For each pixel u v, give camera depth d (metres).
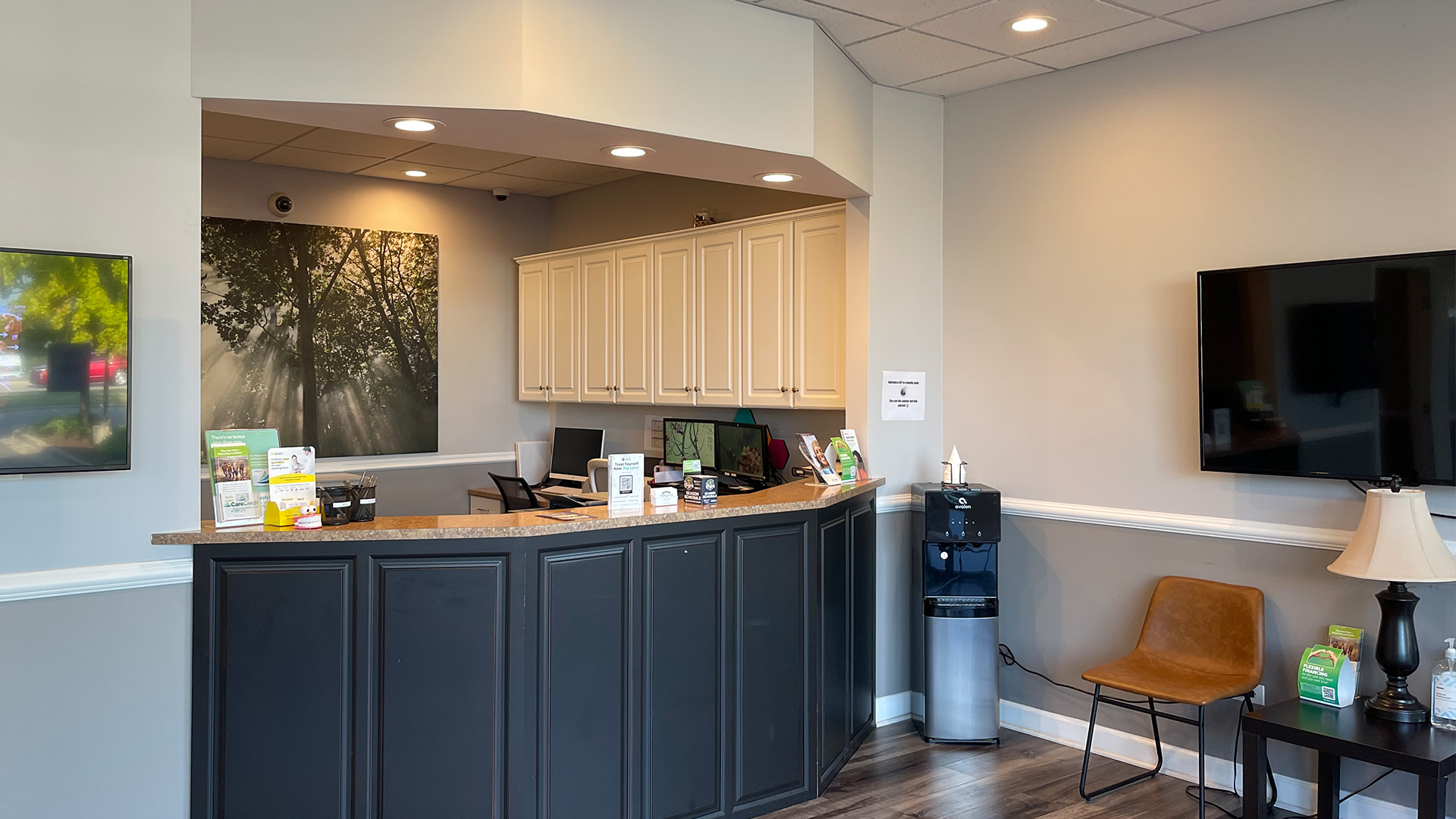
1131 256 3.94
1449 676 2.98
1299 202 3.46
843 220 4.45
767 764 3.48
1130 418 3.96
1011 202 4.35
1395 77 3.23
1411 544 2.93
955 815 3.46
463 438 6.65
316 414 6.04
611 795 3.10
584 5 3.08
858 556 4.09
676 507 3.31
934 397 4.61
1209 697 3.24
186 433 2.87
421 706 2.88
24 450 2.60
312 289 6.02
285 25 2.88
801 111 3.58
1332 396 3.27
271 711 2.86
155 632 2.82
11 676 2.65
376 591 2.86
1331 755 3.23
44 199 2.67
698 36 3.33
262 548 2.85
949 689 4.18
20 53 2.64
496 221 6.80
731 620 3.38
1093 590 4.09
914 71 4.17
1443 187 3.13
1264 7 3.43
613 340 5.84
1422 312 3.07
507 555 2.88
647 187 6.14
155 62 2.80
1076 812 3.48
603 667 3.07
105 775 2.76
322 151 5.51
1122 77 3.96
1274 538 3.52
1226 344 3.54
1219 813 3.47
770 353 4.81
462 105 2.94
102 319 2.69
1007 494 4.39
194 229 2.87
